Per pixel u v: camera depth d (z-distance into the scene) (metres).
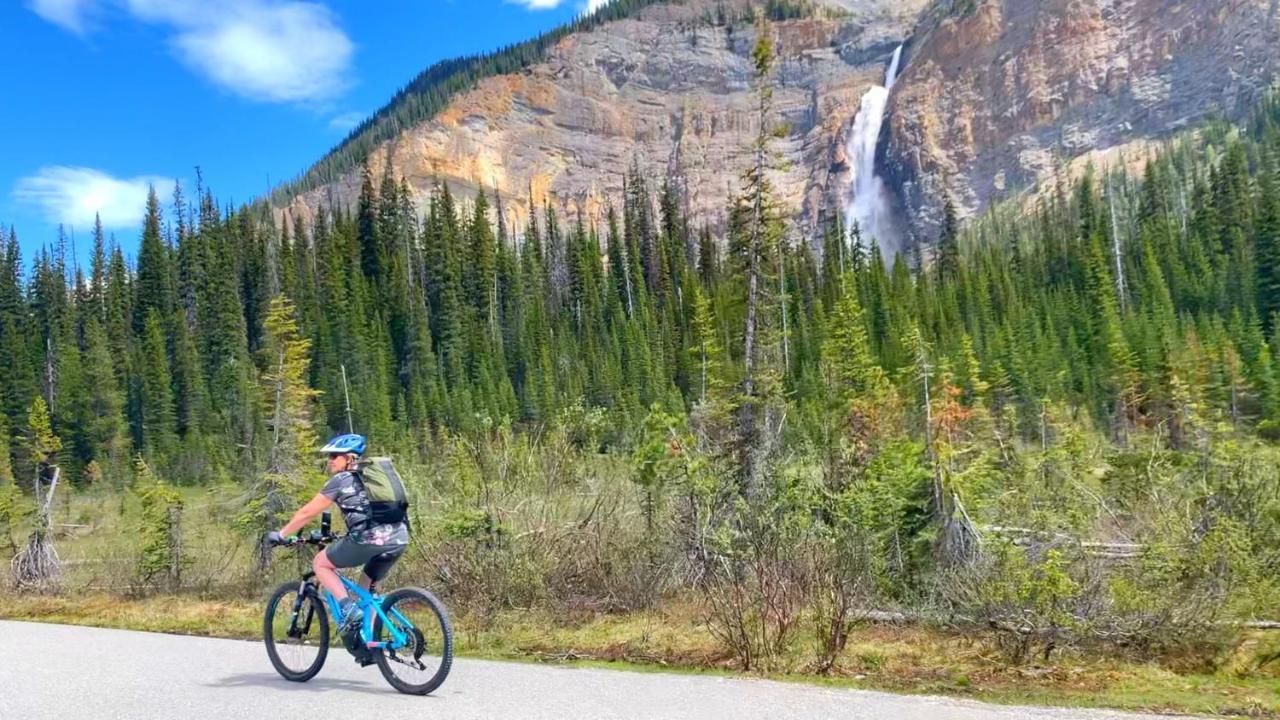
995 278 99.19
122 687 6.36
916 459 14.32
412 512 13.29
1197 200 118.00
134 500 28.20
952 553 12.59
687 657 8.42
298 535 6.44
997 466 16.77
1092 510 14.70
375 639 6.19
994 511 13.62
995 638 9.42
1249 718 6.07
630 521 13.53
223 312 84.88
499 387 80.00
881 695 6.30
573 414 15.62
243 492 23.58
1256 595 9.77
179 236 98.19
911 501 13.80
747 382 20.16
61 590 19.05
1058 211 163.62
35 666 7.37
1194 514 12.30
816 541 9.61
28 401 72.25
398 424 70.88
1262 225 86.31
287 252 96.38
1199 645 8.97
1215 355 62.59
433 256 104.56
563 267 117.88
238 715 5.44
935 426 14.76
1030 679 7.46
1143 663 8.72
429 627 6.16
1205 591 9.34
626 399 74.62
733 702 5.94
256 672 7.03
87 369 71.88
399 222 114.94
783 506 11.43
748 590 9.54
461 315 94.06
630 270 111.88
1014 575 9.52
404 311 93.19
